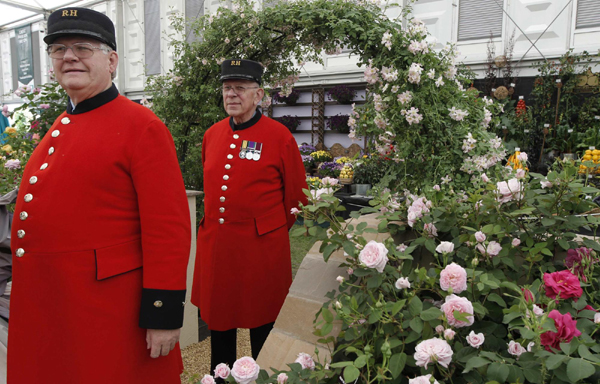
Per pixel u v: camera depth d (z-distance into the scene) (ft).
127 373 3.76
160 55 30.09
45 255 3.68
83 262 3.67
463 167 6.39
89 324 3.64
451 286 3.19
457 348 3.21
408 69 6.91
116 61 4.19
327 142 26.78
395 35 7.09
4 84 38.91
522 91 19.62
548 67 18.71
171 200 3.91
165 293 3.75
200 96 10.19
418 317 3.16
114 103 4.06
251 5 9.44
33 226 3.72
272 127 7.05
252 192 6.63
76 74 3.84
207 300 6.61
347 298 3.37
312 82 25.79
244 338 8.93
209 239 6.72
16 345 3.79
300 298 4.78
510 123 18.30
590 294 3.48
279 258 6.77
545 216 3.98
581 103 18.47
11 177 9.35
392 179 7.00
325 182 4.34
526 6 19.19
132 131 3.89
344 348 3.72
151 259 3.79
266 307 6.64
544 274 3.32
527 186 4.15
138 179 3.85
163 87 10.65
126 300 3.82
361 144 24.99
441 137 6.72
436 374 3.32
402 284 3.42
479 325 3.49
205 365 7.64
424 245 4.30
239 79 6.73
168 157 4.00
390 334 3.44
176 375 4.25
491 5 19.89
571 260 3.79
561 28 18.69
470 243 3.94
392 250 3.72
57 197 3.71
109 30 4.00
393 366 3.00
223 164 6.82
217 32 9.55
